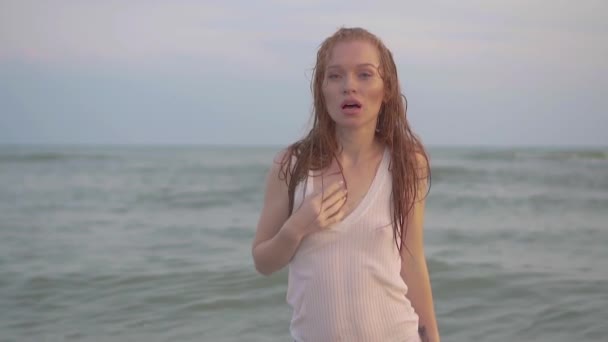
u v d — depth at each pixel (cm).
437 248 761
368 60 207
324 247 203
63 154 6669
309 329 206
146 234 916
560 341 403
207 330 437
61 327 449
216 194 1702
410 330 212
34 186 2080
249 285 550
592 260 666
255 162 4791
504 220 1084
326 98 211
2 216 1170
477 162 4253
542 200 1481
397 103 220
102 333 434
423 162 225
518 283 546
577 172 2852
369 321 202
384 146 219
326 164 210
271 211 218
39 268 640
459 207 1345
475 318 456
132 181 2391
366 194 207
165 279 579
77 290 548
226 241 838
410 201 215
